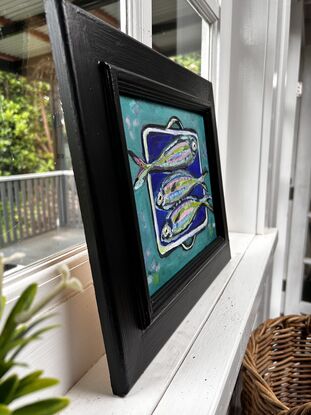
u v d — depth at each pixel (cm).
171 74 65
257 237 131
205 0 101
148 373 50
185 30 113
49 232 84
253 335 95
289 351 108
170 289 59
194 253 75
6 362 24
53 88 116
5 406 23
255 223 134
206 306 70
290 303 226
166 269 61
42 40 112
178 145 70
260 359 99
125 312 46
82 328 51
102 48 44
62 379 46
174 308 59
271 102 125
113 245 44
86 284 51
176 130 70
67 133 41
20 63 132
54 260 48
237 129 130
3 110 151
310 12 195
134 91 52
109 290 43
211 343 57
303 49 202
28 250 63
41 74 127
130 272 48
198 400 45
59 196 108
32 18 109
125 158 47
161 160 62
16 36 118
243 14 121
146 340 50
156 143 60
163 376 49
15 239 77
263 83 123
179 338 58
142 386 47
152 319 51
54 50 39
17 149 149
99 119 43
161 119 63
